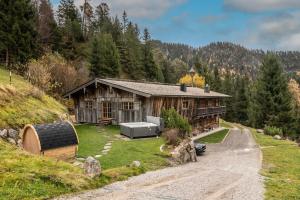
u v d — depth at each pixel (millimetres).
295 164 23219
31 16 46875
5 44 41969
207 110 43812
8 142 16688
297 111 67125
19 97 21797
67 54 62688
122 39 84062
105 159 17859
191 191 13391
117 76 63094
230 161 22953
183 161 20672
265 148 31125
